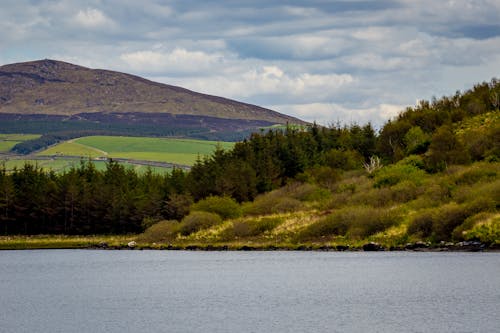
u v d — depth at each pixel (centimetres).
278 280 11156
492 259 11756
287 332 7200
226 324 7756
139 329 7688
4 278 13175
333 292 9681
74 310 9181
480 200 13975
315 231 16425
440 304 8250
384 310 8131
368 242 14938
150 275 12762
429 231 14450
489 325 7056
